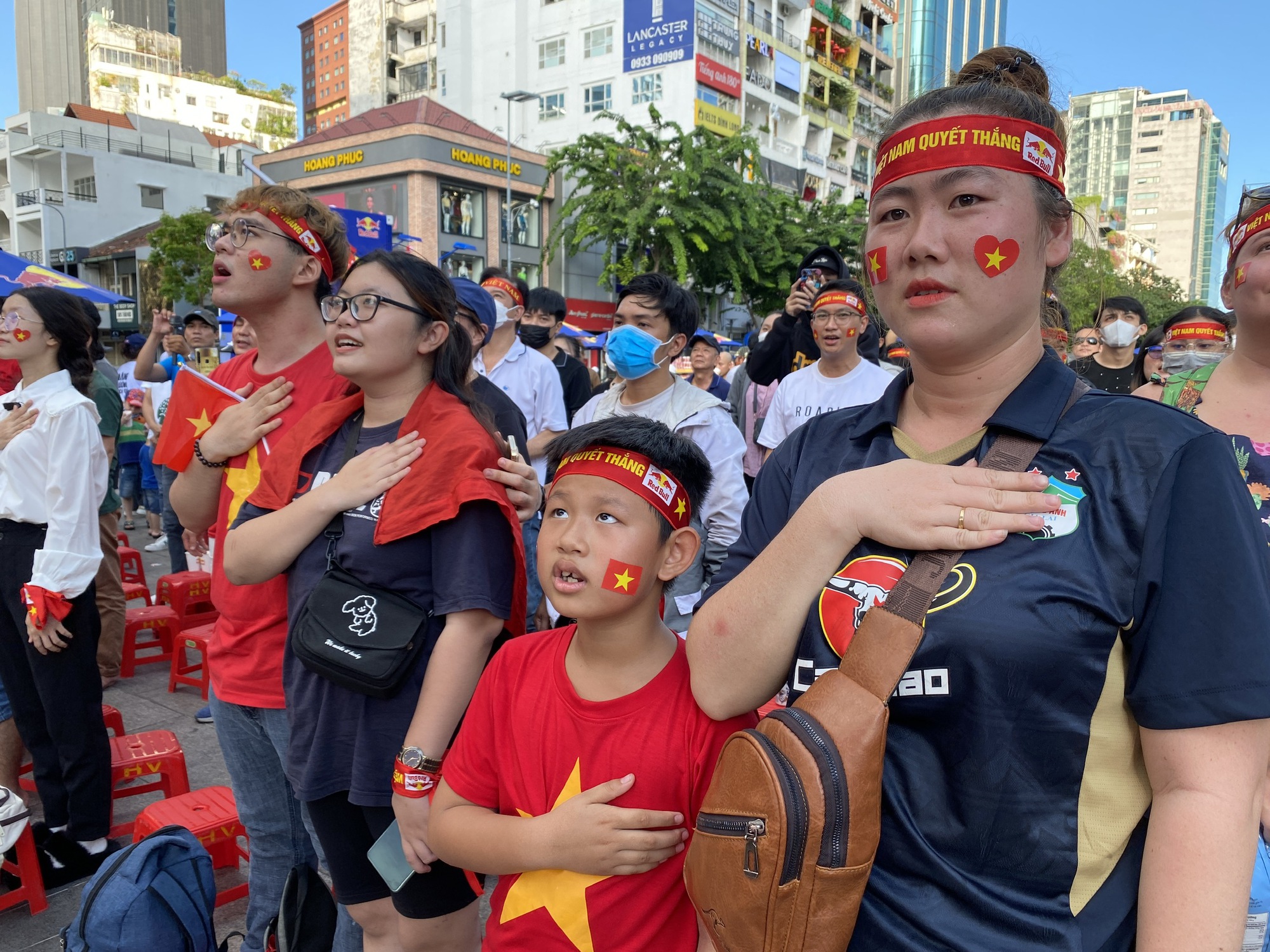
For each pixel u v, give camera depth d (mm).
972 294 1006
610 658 1438
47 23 129250
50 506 2664
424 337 1898
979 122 1004
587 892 1358
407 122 28203
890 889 972
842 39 42781
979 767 927
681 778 1360
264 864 2227
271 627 2031
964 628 919
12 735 3113
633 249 24812
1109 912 926
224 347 8992
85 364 2996
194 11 133875
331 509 1774
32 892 2596
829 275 4480
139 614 4695
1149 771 916
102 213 39406
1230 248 1897
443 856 1486
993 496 934
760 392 4891
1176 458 921
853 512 1003
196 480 2379
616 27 33719
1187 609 875
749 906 923
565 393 5508
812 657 1041
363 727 1739
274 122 97500
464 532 1729
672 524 1441
